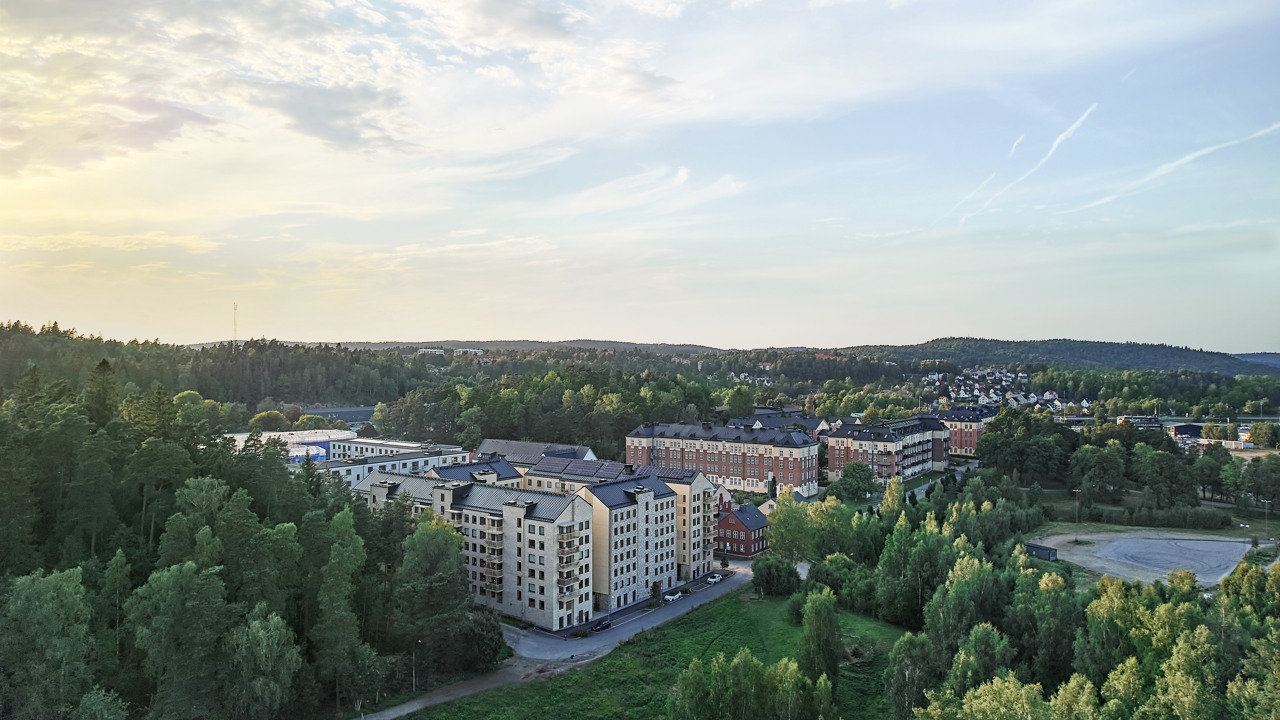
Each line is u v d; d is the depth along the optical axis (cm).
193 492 10150
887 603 13300
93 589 9450
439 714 9994
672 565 15375
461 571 11938
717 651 12169
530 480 17100
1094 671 9694
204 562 9512
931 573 13150
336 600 10038
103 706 8169
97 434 10275
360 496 13225
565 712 10350
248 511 10319
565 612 12794
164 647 8788
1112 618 10194
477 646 11044
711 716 8625
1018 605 11019
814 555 16150
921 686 9806
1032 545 16600
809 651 10425
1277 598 11231
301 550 10256
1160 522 19875
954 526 16438
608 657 11688
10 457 9544
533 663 11456
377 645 11506
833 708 8831
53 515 10381
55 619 8381
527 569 13025
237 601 9894
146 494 10706
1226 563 16475
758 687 8719
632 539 14200
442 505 14262
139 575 9962
